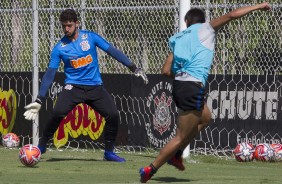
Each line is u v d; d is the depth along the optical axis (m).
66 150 45.47
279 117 40.75
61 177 30.83
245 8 26.84
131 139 44.47
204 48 27.23
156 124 43.47
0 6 50.75
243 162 39.22
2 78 48.62
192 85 26.92
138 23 45.78
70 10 36.78
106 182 28.77
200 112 27.23
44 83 36.28
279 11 42.16
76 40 36.94
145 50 45.62
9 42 49.59
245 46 42.69
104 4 46.88
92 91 37.44
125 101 44.53
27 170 33.72
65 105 37.28
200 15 28.30
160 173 32.62
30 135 47.09
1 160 38.78
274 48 42.41
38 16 46.75
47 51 47.66
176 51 27.44
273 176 31.95
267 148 39.38
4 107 48.66
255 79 41.25
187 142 28.69
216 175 32.06
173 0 45.38
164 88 43.03
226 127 41.88
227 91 41.84
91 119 45.25
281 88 40.62
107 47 36.88
